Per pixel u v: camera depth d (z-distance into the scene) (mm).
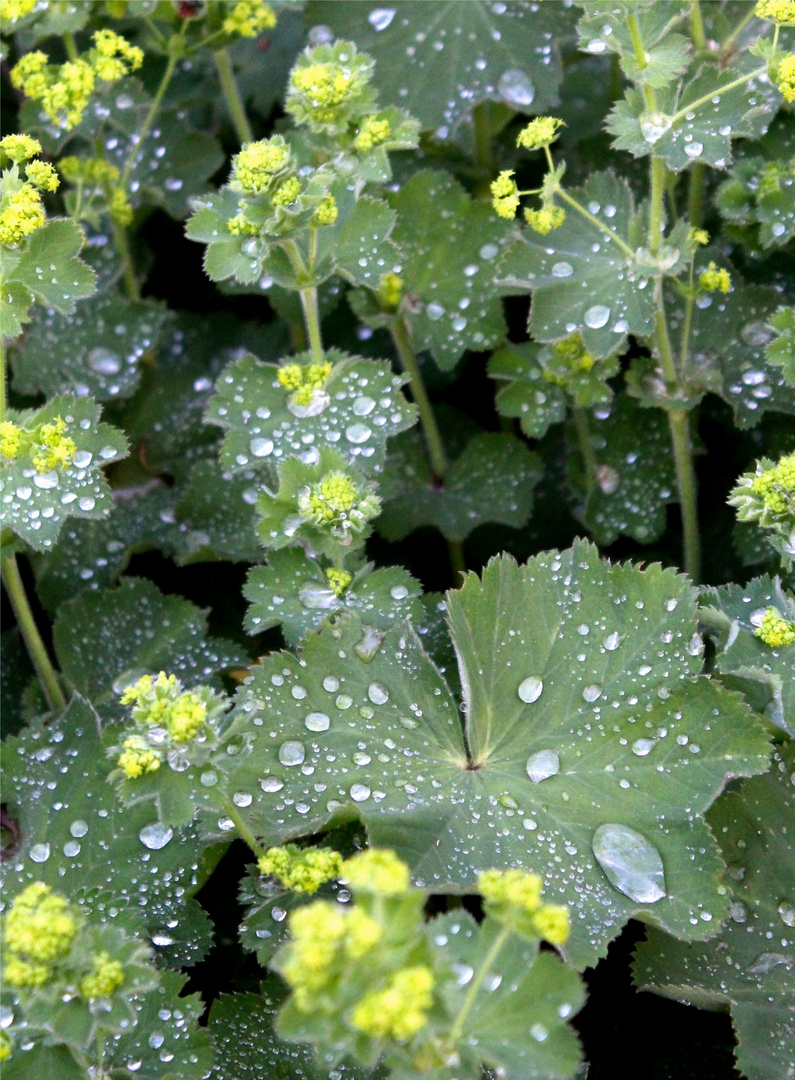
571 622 728
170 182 876
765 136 813
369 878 628
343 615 729
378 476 807
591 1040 748
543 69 840
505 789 715
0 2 790
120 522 831
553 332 762
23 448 729
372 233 756
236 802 711
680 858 704
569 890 701
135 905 723
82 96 798
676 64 732
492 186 752
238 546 814
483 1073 694
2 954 658
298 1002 625
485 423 873
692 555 805
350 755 717
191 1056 699
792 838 729
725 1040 739
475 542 842
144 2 809
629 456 822
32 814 733
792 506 724
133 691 678
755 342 799
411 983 620
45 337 836
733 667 725
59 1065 683
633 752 716
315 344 761
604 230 764
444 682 728
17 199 717
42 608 829
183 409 860
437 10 847
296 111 754
